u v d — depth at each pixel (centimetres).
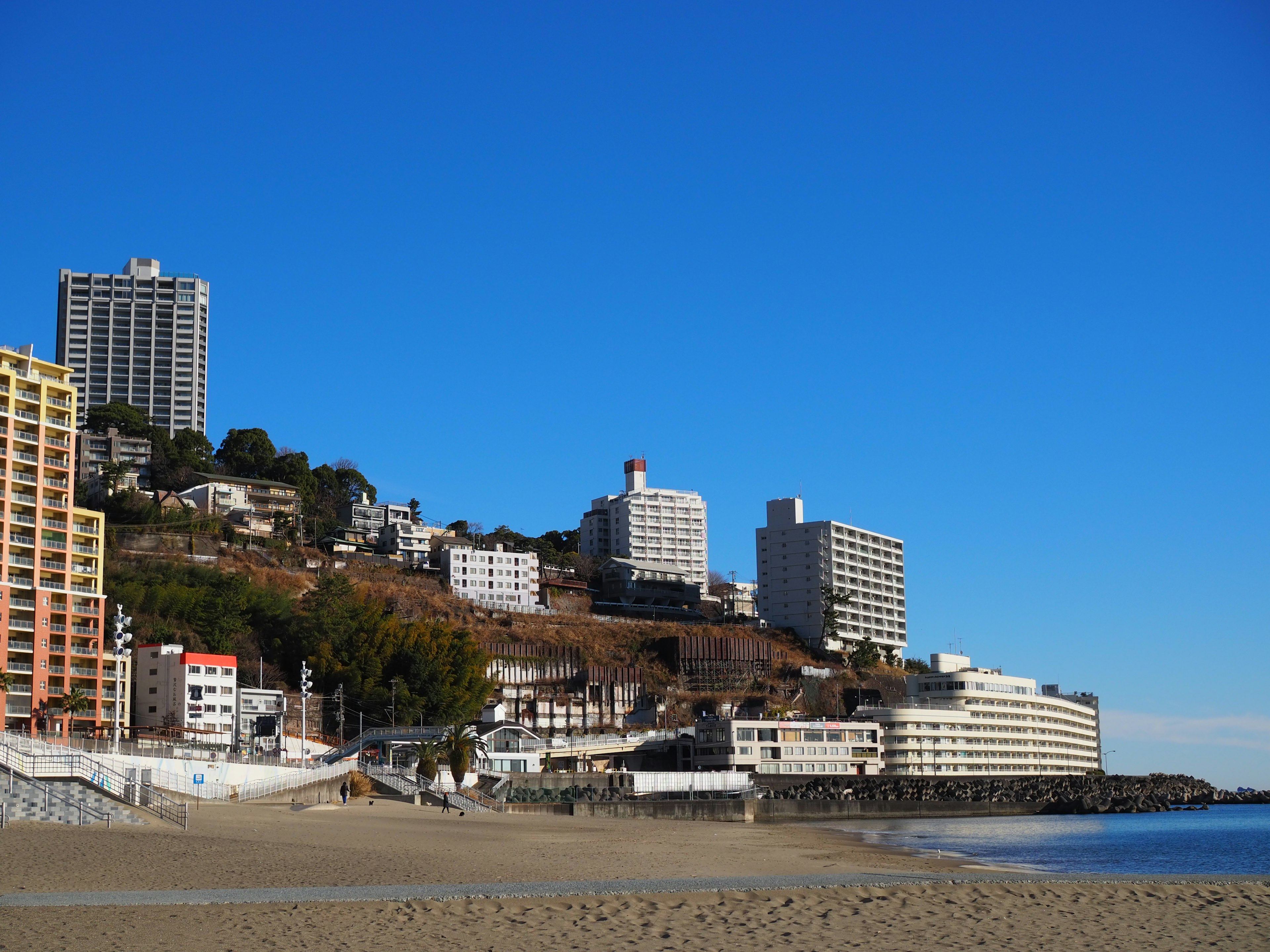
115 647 12281
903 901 4247
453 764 15738
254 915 3703
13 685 15000
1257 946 3734
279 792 12131
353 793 13612
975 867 8788
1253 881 4784
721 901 4175
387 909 3847
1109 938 3803
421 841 8038
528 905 4000
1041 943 3700
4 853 5412
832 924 3872
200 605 19525
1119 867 9638
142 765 10450
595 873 6069
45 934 3359
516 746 18412
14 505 15988
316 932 3497
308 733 18325
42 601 15725
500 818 12394
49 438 16712
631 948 3466
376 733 17050
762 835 12250
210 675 16962
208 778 11269
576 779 17400
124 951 3194
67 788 7438
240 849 6200
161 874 4988
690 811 16712
